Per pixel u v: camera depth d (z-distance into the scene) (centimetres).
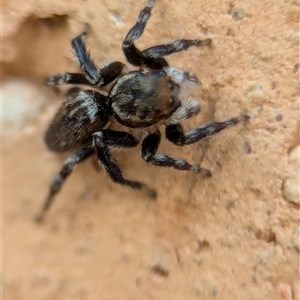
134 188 5
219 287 5
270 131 5
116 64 5
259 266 5
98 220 5
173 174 5
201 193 5
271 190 5
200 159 5
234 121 5
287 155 5
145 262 5
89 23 5
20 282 5
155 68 5
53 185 5
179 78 5
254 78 5
